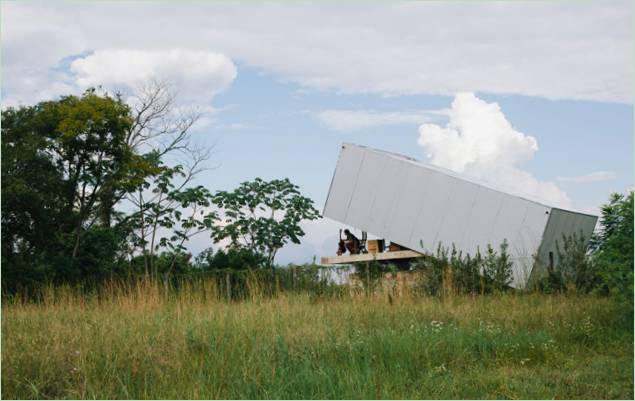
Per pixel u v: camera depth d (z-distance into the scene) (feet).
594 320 36.55
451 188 66.44
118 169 78.23
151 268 74.74
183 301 39.14
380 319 36.68
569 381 25.59
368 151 72.18
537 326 35.94
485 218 63.87
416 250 68.18
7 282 62.03
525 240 61.11
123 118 77.71
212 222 89.04
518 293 50.72
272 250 95.81
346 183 73.36
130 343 26.73
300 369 25.02
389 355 27.48
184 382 23.56
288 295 42.83
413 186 68.95
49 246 72.13
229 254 89.04
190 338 28.25
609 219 38.47
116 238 78.59
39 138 72.54
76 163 77.30
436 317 38.01
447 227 66.28
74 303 41.83
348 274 51.70
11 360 24.27
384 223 70.54
